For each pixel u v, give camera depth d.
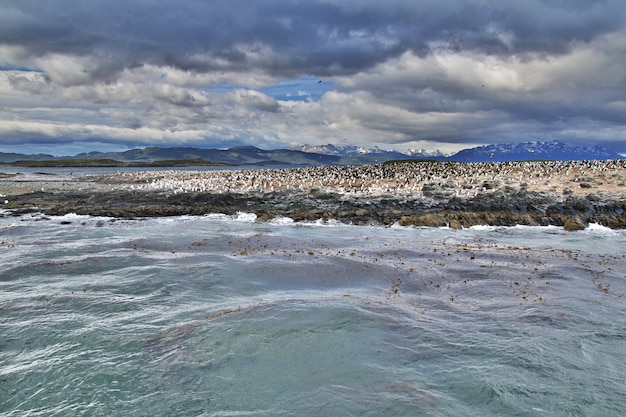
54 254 24.86
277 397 11.27
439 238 32.69
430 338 14.62
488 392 11.57
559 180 50.88
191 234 31.72
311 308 16.92
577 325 15.99
